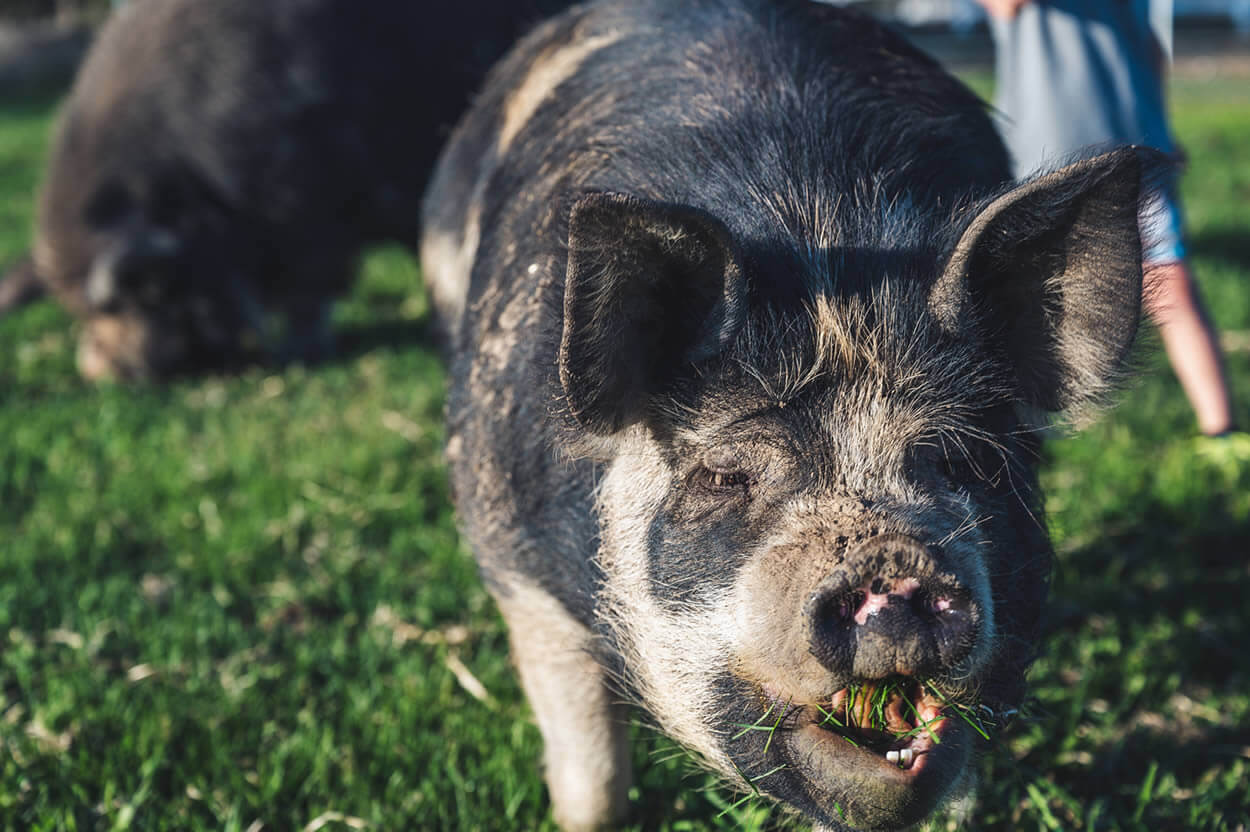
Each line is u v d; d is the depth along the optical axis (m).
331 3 6.80
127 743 3.49
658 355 2.46
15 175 14.30
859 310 2.37
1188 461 4.98
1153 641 3.97
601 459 2.57
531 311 2.87
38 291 7.63
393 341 7.61
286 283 7.32
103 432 5.94
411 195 6.96
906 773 2.33
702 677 2.45
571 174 2.99
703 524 2.41
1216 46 26.31
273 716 3.72
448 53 6.57
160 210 7.26
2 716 3.71
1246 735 3.56
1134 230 2.34
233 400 6.61
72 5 31.02
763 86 2.96
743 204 2.60
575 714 3.07
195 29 7.11
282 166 6.98
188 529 4.89
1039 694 3.65
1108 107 4.50
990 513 2.45
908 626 2.11
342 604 4.37
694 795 3.33
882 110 2.96
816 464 2.31
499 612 4.25
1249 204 10.16
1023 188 2.26
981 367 2.43
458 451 3.15
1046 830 3.12
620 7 3.58
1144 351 2.49
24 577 4.47
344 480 5.26
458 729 3.60
